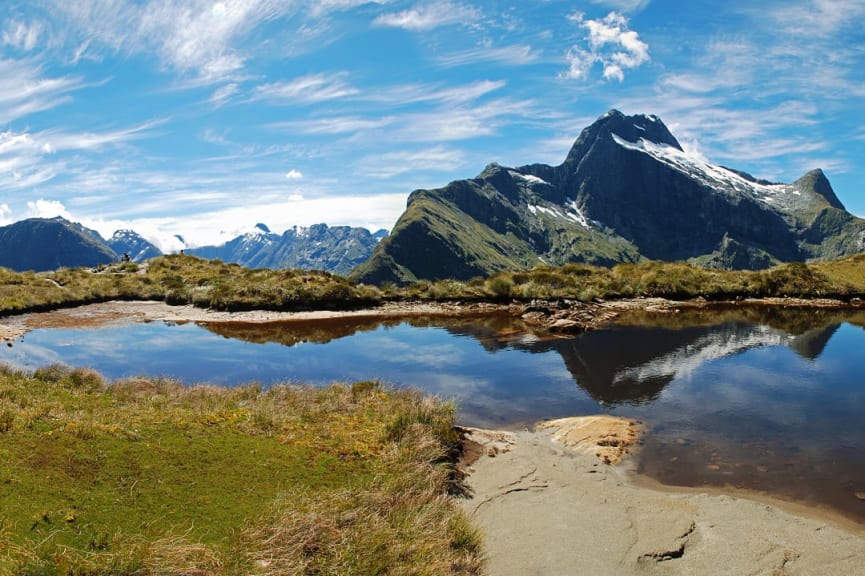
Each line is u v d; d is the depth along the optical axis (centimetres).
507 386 2009
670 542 936
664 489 1190
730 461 1345
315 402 1596
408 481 1064
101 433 1059
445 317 3619
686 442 1465
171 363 2338
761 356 2444
